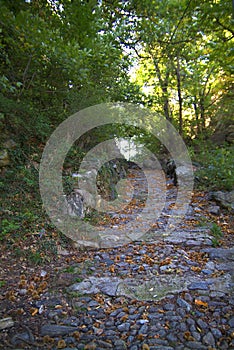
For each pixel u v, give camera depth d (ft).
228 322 6.05
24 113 14.19
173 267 8.90
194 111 36.76
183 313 6.41
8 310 6.48
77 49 11.64
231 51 16.31
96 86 16.89
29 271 8.34
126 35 21.39
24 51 12.22
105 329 5.95
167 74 33.91
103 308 6.71
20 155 13.01
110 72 16.72
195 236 11.60
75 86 15.87
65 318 6.31
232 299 6.88
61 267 8.80
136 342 5.55
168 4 21.04
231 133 30.01
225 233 12.00
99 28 15.12
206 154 23.38
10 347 5.32
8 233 9.73
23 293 7.18
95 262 9.46
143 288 7.61
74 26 13.58
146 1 20.52
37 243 9.70
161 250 10.43
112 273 8.66
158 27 21.95
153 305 6.79
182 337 5.66
